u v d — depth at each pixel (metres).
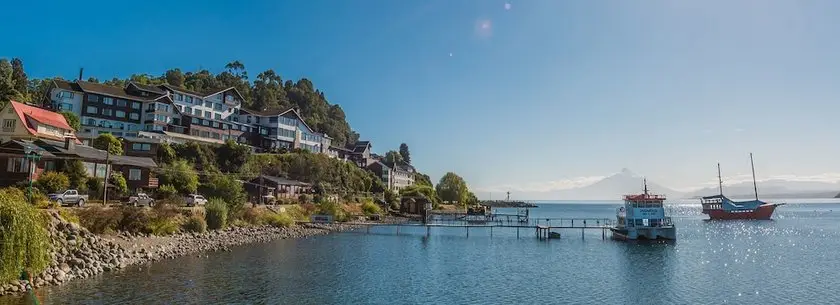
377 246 54.81
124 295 26.42
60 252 29.59
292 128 130.50
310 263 40.41
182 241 43.94
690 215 162.62
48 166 50.12
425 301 29.25
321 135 143.12
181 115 106.62
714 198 128.38
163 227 44.28
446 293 31.50
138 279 30.17
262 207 69.75
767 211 120.12
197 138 103.44
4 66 111.56
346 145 189.12
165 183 65.56
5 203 22.09
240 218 61.28
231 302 27.00
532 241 63.59
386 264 41.97
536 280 36.47
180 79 153.38
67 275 28.14
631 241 63.59
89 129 93.38
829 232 82.12
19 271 22.44
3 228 21.47
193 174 71.06
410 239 63.84
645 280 37.06
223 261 38.66
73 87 95.56
